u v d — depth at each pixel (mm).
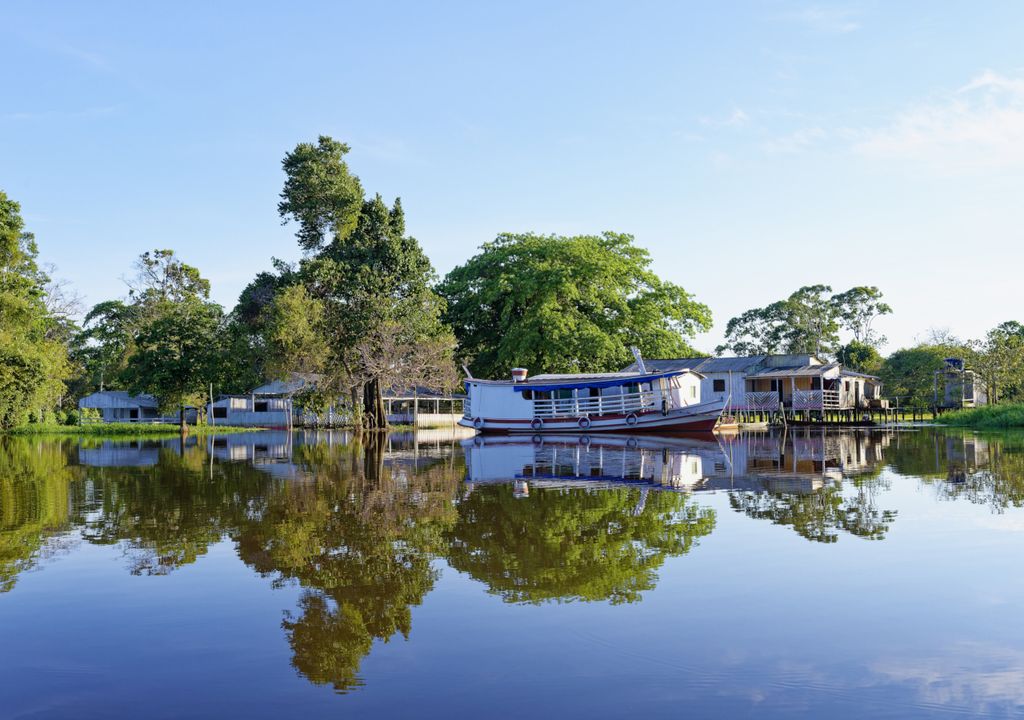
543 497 16203
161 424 65625
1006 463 22891
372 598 8711
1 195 50406
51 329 73500
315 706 5906
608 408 43969
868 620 7645
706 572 9516
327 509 15070
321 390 53781
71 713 5863
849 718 5562
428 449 32969
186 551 11297
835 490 16828
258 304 54969
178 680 6484
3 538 12430
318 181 55125
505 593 8781
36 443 43594
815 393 54000
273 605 8523
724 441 35562
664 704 5812
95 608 8500
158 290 84188
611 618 7797
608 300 58188
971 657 6676
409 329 53906
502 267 60312
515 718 5621
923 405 67562
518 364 54781
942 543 11070
